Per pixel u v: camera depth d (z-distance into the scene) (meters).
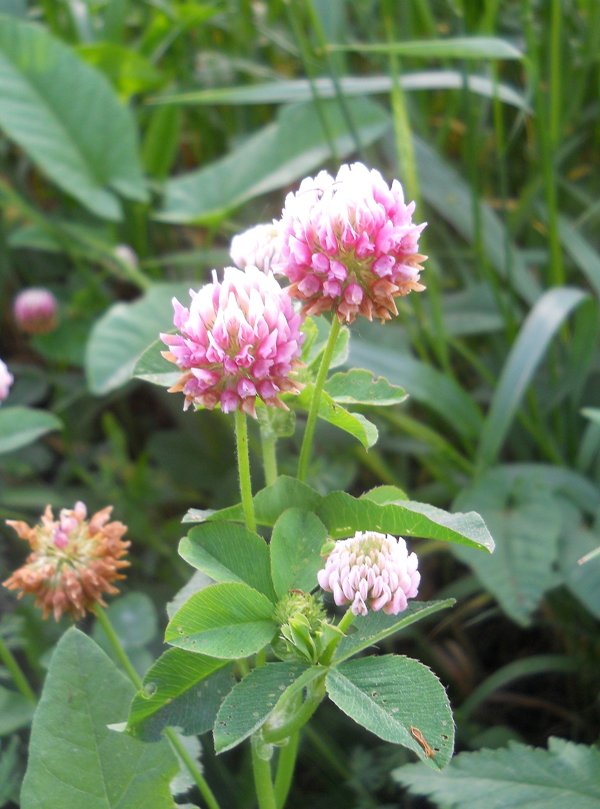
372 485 0.34
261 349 0.16
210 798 0.20
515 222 0.36
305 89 0.35
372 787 0.26
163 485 0.35
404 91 0.39
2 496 0.33
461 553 0.28
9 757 0.22
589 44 0.37
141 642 0.25
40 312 0.37
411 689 0.15
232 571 0.18
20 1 0.43
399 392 0.19
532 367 0.30
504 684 0.30
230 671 0.18
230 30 0.44
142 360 0.19
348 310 0.16
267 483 0.20
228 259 0.37
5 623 0.27
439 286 0.37
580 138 0.38
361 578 0.16
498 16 0.40
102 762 0.18
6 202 0.39
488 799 0.20
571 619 0.30
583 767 0.21
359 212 0.16
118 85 0.41
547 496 0.29
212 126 0.44
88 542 0.20
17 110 0.36
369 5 0.41
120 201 0.40
